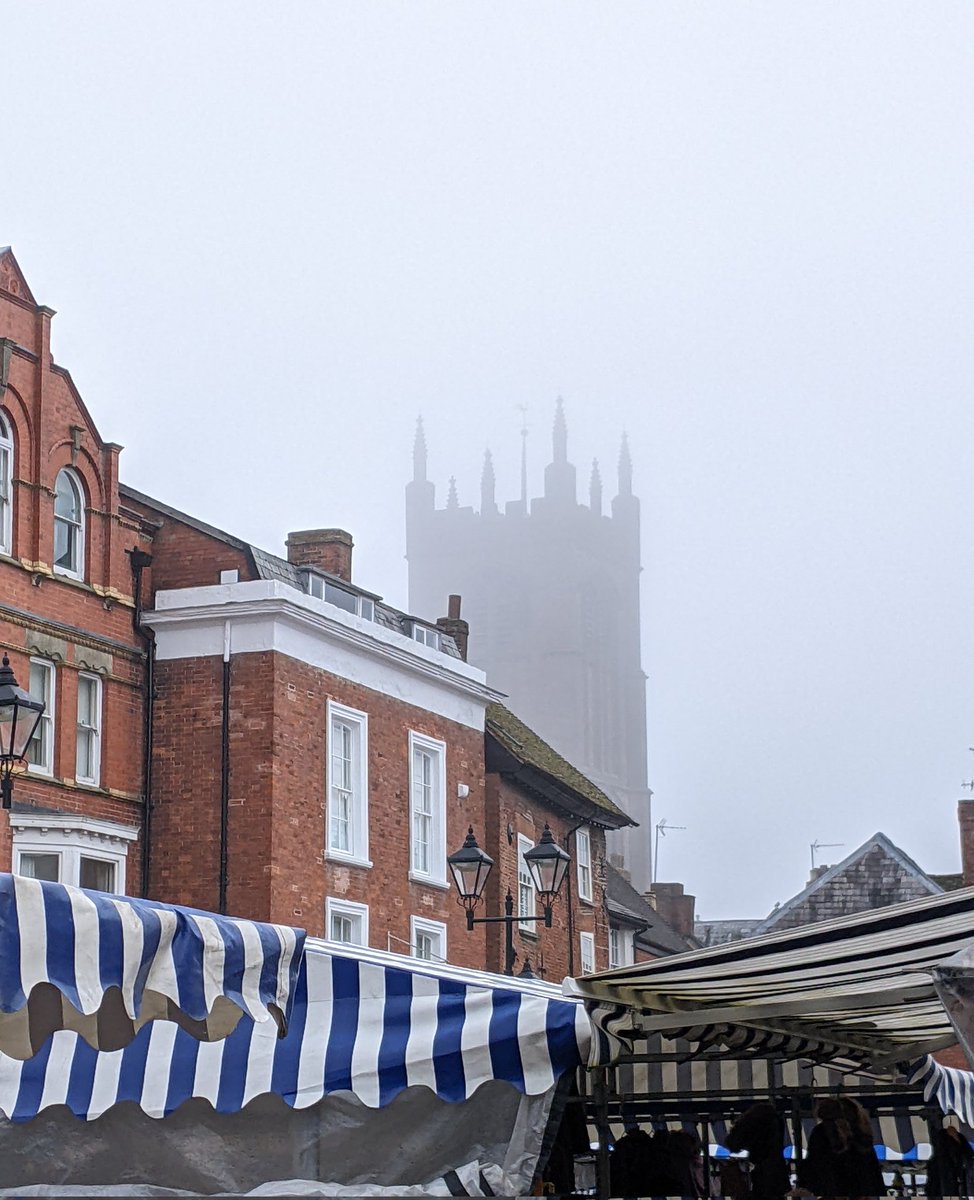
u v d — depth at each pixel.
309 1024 13.45
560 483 193.38
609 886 68.25
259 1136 14.02
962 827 57.31
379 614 39.12
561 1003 13.33
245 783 32.38
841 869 56.59
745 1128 15.86
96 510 32.62
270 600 32.72
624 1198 14.82
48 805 30.20
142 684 33.12
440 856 38.09
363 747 35.50
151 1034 13.47
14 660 29.86
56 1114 13.72
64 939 9.58
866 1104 20.64
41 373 31.33
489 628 192.00
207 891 32.12
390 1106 14.12
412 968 13.81
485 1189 13.58
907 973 11.84
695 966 11.59
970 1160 19.03
